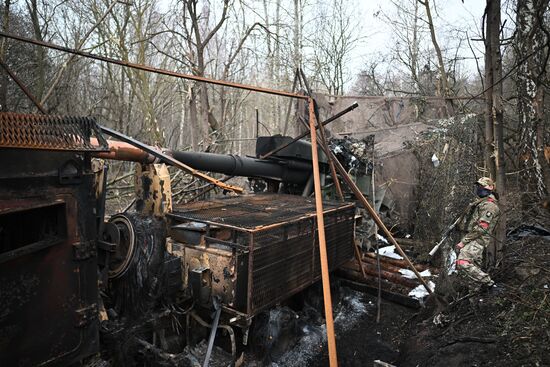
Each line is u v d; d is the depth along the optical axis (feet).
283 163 20.40
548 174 17.20
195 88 32.65
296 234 12.62
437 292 15.29
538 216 19.47
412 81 54.44
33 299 6.83
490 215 13.42
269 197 17.63
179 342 11.62
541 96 17.20
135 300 10.28
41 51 28.91
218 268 10.65
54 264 7.12
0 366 6.40
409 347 12.84
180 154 15.76
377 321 15.40
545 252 15.47
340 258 15.98
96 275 7.92
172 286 11.03
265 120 75.41
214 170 17.79
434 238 19.90
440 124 24.39
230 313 10.51
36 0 28.48
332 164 16.66
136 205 12.54
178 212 12.72
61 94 34.17
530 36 16.11
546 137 18.69
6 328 6.48
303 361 12.92
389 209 25.61
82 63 41.14
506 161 23.45
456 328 12.25
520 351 9.77
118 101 42.47
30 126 6.70
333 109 32.63
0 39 25.36
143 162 12.07
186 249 11.25
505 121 22.70
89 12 33.94
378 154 27.04
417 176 25.13
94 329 7.91
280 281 11.89
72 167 7.33
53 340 7.18
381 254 21.44
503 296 12.55
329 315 9.12
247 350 12.63
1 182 6.29
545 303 11.12
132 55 37.52
